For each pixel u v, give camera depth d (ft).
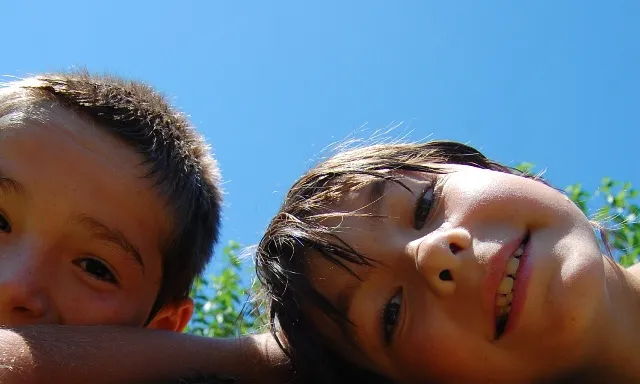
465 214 1.36
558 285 1.26
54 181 1.43
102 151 1.49
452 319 1.31
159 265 1.58
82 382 1.21
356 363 1.49
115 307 1.50
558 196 1.40
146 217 1.52
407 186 1.45
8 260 1.42
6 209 1.44
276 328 1.52
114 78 1.74
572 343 1.28
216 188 1.86
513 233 1.33
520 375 1.32
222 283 3.34
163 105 1.74
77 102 1.54
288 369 1.44
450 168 1.53
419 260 1.31
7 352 1.19
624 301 1.42
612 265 1.46
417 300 1.34
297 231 1.47
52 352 1.22
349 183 1.49
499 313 1.30
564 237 1.32
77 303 1.46
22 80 1.61
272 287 1.51
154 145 1.57
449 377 1.34
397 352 1.39
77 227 1.44
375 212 1.42
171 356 1.32
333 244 1.41
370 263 1.38
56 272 1.45
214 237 1.85
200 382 1.26
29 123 1.47
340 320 1.42
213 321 3.24
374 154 1.63
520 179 1.42
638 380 1.38
